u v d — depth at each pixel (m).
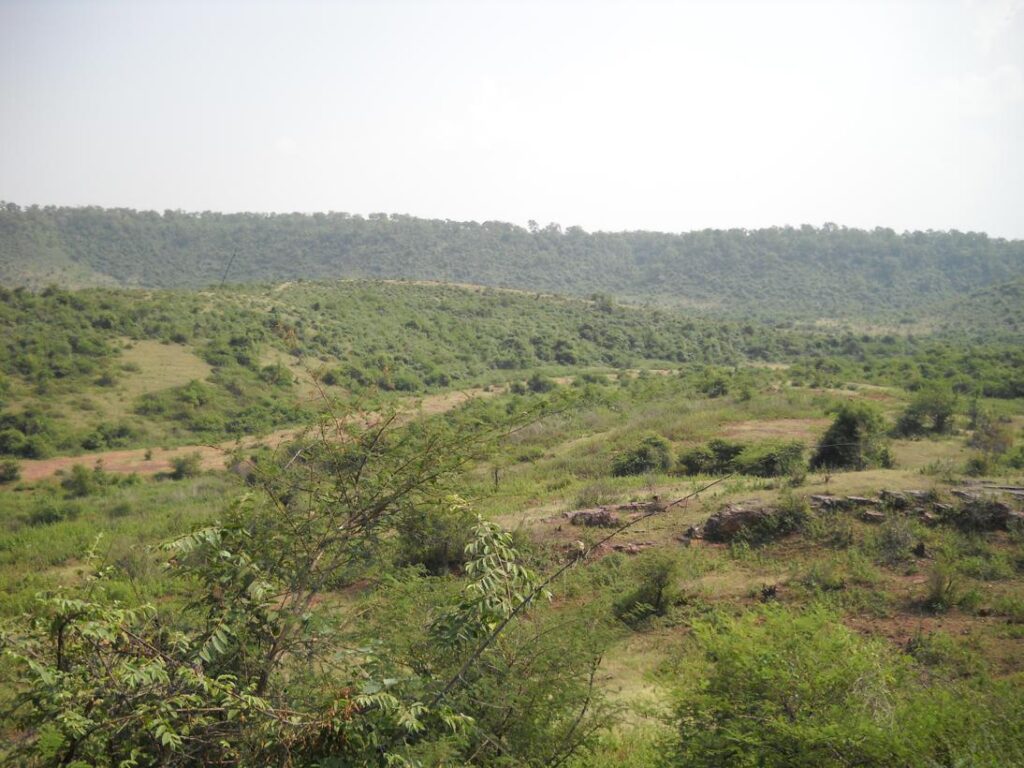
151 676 3.33
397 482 4.05
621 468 21.67
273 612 3.98
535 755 4.20
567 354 73.06
